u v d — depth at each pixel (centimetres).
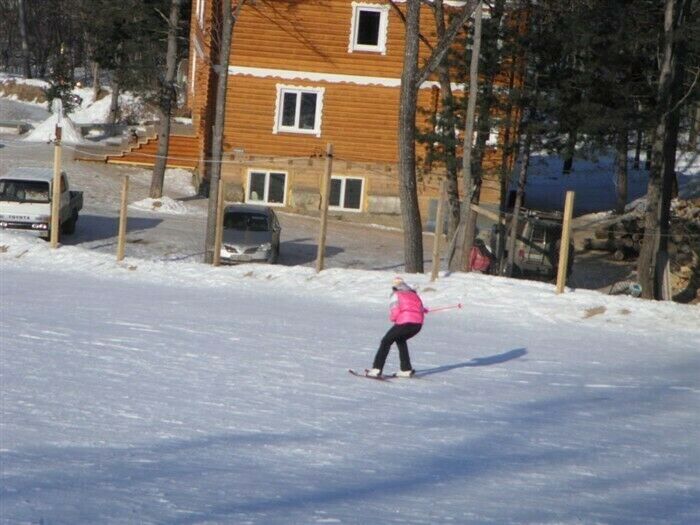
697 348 3084
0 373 2011
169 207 6481
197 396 1936
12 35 15400
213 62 6981
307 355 2539
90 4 7119
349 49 6956
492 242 5312
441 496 1327
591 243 6375
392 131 7012
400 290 2319
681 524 1269
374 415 1883
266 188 7069
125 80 6962
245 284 4059
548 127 5088
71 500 1159
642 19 4838
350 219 6994
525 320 3422
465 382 2327
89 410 1728
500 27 5138
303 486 1326
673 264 5588
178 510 1155
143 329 2806
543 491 1402
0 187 5125
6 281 3831
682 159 8350
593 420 1992
